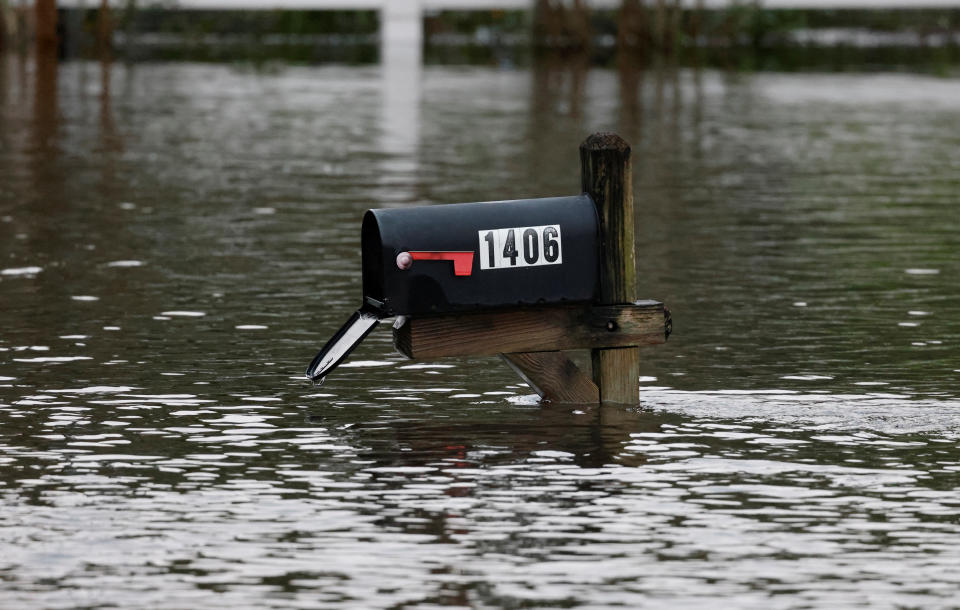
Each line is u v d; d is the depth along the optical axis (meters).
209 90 78.88
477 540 16.44
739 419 21.62
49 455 19.61
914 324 28.03
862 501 17.83
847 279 32.31
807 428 21.12
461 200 43.09
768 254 35.25
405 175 48.50
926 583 15.28
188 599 14.82
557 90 80.12
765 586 15.19
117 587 15.12
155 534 16.62
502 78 87.69
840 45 114.19
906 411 22.05
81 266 33.38
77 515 17.25
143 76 86.44
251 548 16.20
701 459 19.55
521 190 44.84
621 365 22.62
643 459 19.53
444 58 102.62
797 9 119.44
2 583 15.19
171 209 41.72
